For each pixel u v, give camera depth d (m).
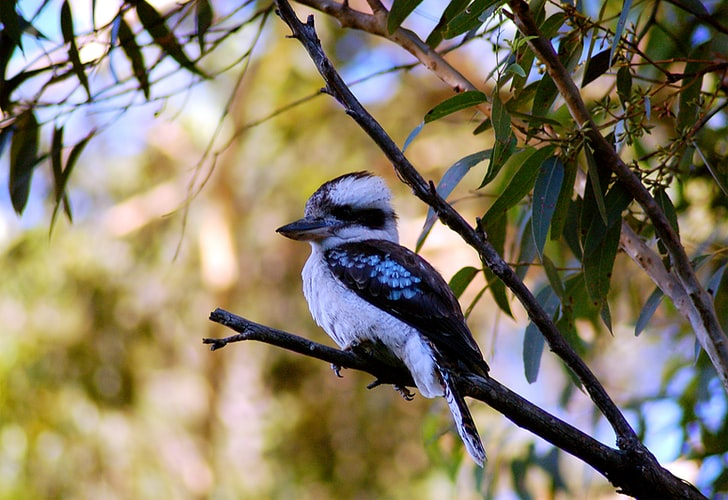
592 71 6.92
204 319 16.08
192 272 16.30
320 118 16.19
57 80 8.71
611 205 6.61
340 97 5.54
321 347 6.39
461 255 16.28
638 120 6.86
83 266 15.07
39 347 14.39
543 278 11.31
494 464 10.97
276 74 16.20
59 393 14.29
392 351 7.54
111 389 14.67
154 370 15.40
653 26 9.57
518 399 6.42
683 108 7.34
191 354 15.92
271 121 16.25
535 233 6.40
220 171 16.64
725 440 9.77
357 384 15.45
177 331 15.74
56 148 8.68
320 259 8.23
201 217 16.61
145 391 15.07
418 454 14.92
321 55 5.52
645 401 10.55
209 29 8.91
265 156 16.42
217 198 16.64
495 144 6.02
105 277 15.16
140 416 14.84
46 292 14.76
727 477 9.62
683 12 9.51
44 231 15.00
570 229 7.65
